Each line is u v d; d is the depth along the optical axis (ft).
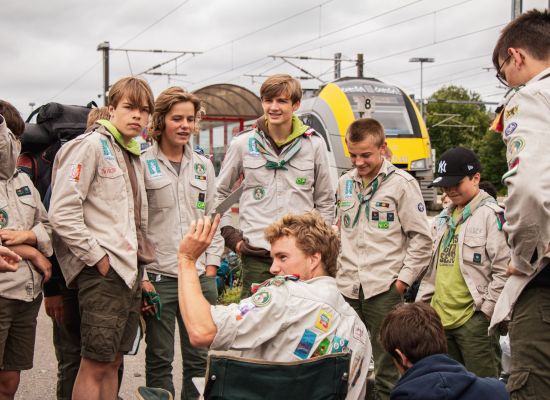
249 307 8.29
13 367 12.75
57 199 11.50
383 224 14.40
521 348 9.71
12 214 12.48
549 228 8.83
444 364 8.45
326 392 8.12
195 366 14.25
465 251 13.48
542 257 9.07
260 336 8.23
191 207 14.24
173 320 14.14
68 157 11.72
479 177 13.85
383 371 13.88
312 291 8.60
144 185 12.96
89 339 11.57
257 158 14.94
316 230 9.09
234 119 56.90
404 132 55.98
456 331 13.57
